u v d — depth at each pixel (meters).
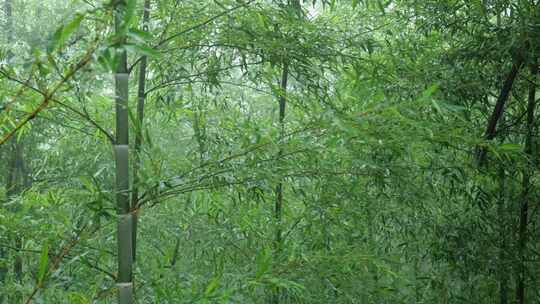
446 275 4.51
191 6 3.29
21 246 3.42
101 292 2.99
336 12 4.78
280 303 3.97
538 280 4.50
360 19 4.44
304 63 3.34
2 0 5.25
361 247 4.16
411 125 2.82
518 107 4.71
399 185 3.58
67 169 4.22
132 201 2.95
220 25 3.27
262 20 3.19
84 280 3.23
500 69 4.21
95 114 3.15
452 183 3.89
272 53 3.30
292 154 2.95
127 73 2.72
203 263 3.94
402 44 4.39
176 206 4.11
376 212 4.13
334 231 3.98
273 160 2.95
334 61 3.56
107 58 1.87
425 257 4.82
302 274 3.25
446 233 4.25
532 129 4.38
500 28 3.89
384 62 4.50
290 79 4.33
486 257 4.19
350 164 3.77
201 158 3.21
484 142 2.89
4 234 3.13
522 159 4.02
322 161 3.31
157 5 3.29
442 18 4.15
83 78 2.09
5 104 2.39
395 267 4.61
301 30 3.40
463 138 2.89
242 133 3.23
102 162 4.30
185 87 3.51
